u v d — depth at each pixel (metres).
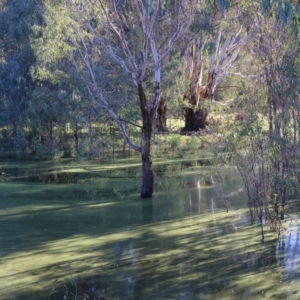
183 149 20.69
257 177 9.48
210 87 22.44
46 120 21.02
